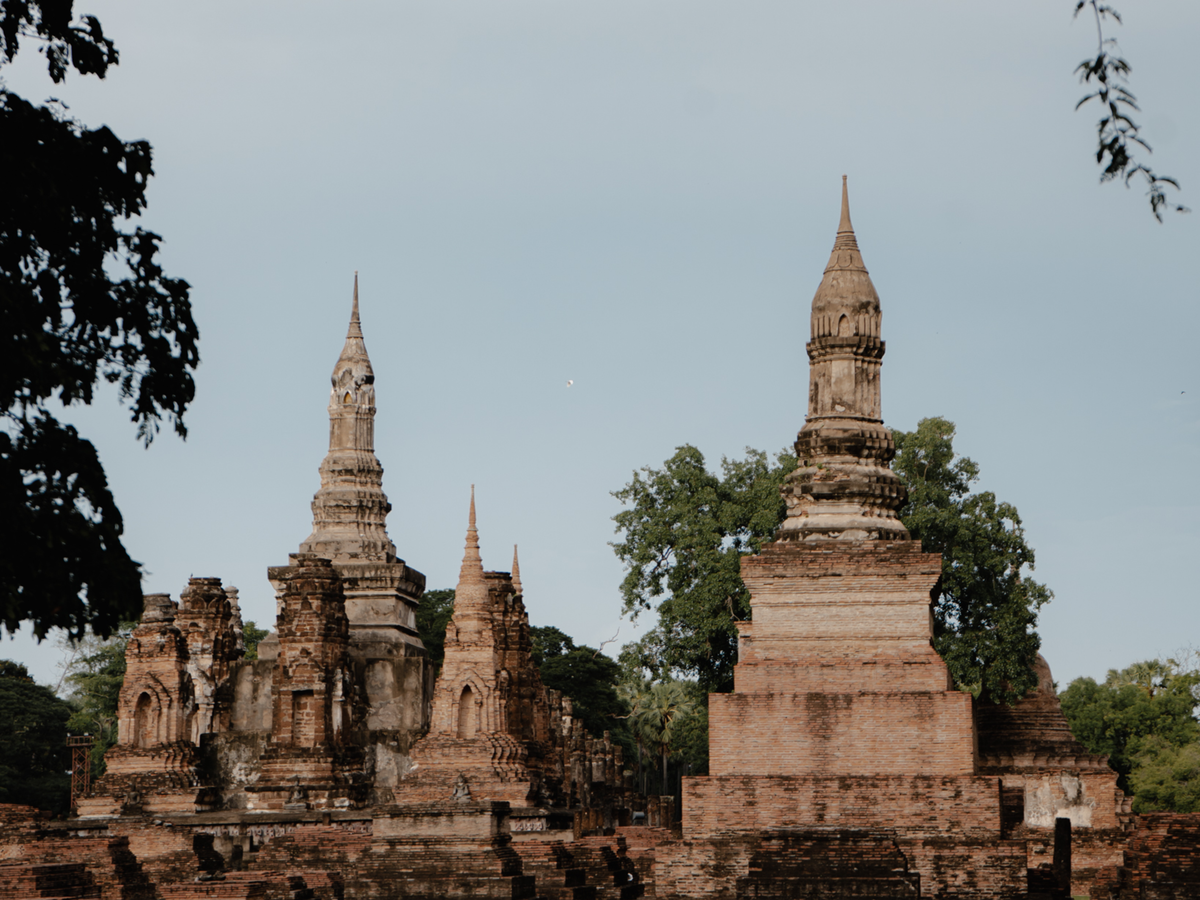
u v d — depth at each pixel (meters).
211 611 61.94
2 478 21.67
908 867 33.81
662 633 67.25
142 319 23.34
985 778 36.41
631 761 124.00
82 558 22.00
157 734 58.56
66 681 113.25
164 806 57.06
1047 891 35.78
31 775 95.19
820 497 40.84
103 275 23.09
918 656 38.38
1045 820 47.03
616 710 107.38
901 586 39.00
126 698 58.91
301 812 54.94
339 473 68.69
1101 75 18.03
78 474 22.14
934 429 66.75
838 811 37.00
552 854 41.97
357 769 58.41
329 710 58.09
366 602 65.50
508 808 40.91
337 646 58.94
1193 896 31.48
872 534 40.28
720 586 65.19
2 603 21.42
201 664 61.28
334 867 45.12
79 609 22.20
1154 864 31.98
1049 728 59.03
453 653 56.44
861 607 39.09
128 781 57.78
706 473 69.50
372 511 68.31
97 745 101.31
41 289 22.66
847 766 37.53
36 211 21.53
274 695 58.22
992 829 36.16
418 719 61.12
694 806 37.66
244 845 54.19
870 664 38.38
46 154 22.30
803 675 38.47
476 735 55.75
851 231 43.09
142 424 23.53
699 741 119.88
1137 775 81.94
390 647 64.06
